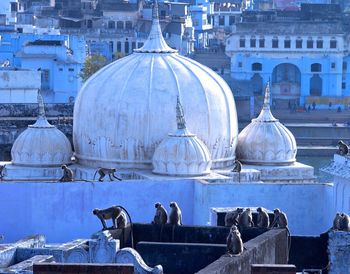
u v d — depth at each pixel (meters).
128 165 70.62
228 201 66.06
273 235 45.25
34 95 103.31
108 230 47.69
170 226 48.91
